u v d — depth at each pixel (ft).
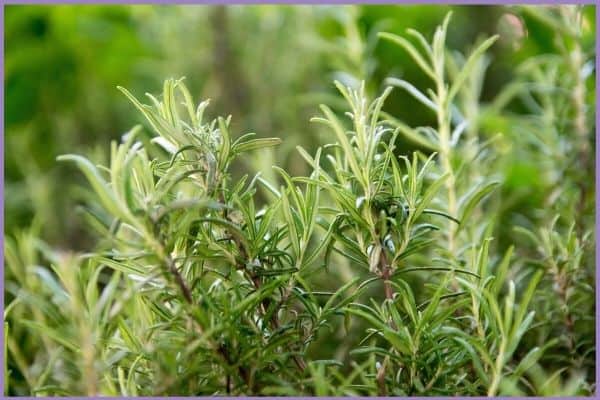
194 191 3.25
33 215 4.53
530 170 3.91
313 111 4.95
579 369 3.28
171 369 2.92
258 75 5.41
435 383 3.01
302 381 2.97
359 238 3.06
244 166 4.42
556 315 3.36
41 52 5.69
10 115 5.54
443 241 3.46
